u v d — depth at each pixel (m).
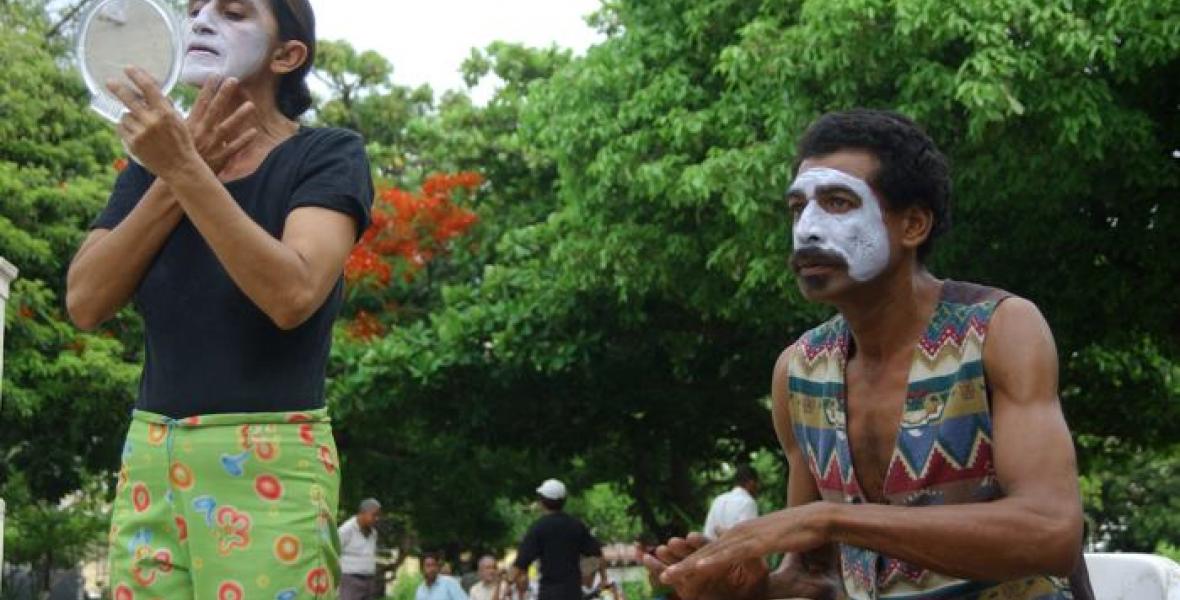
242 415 3.63
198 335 3.67
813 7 12.86
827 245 3.38
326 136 3.87
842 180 3.38
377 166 28.11
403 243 22.34
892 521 3.08
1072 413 19.20
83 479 24.53
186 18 3.89
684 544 3.21
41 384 20.30
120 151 22.55
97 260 3.71
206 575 3.61
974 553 3.10
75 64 3.73
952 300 3.45
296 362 3.70
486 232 23.16
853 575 3.54
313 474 3.70
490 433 20.97
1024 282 14.72
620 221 15.94
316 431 3.73
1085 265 14.65
